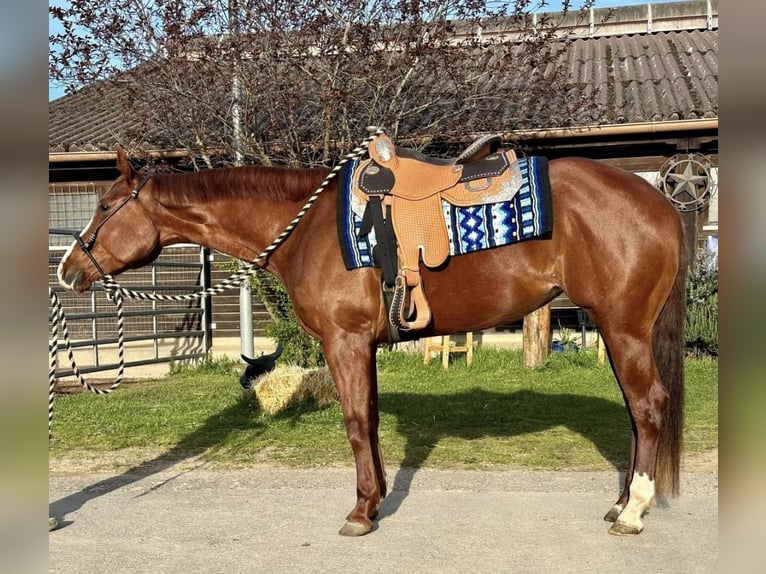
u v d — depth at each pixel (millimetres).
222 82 8258
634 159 9070
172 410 6664
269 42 7871
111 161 9320
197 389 7871
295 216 3699
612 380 7734
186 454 5113
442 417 6039
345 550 3219
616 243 3242
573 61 11000
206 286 9844
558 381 7750
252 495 4094
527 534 3355
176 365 9336
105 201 3801
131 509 3883
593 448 4980
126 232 3781
